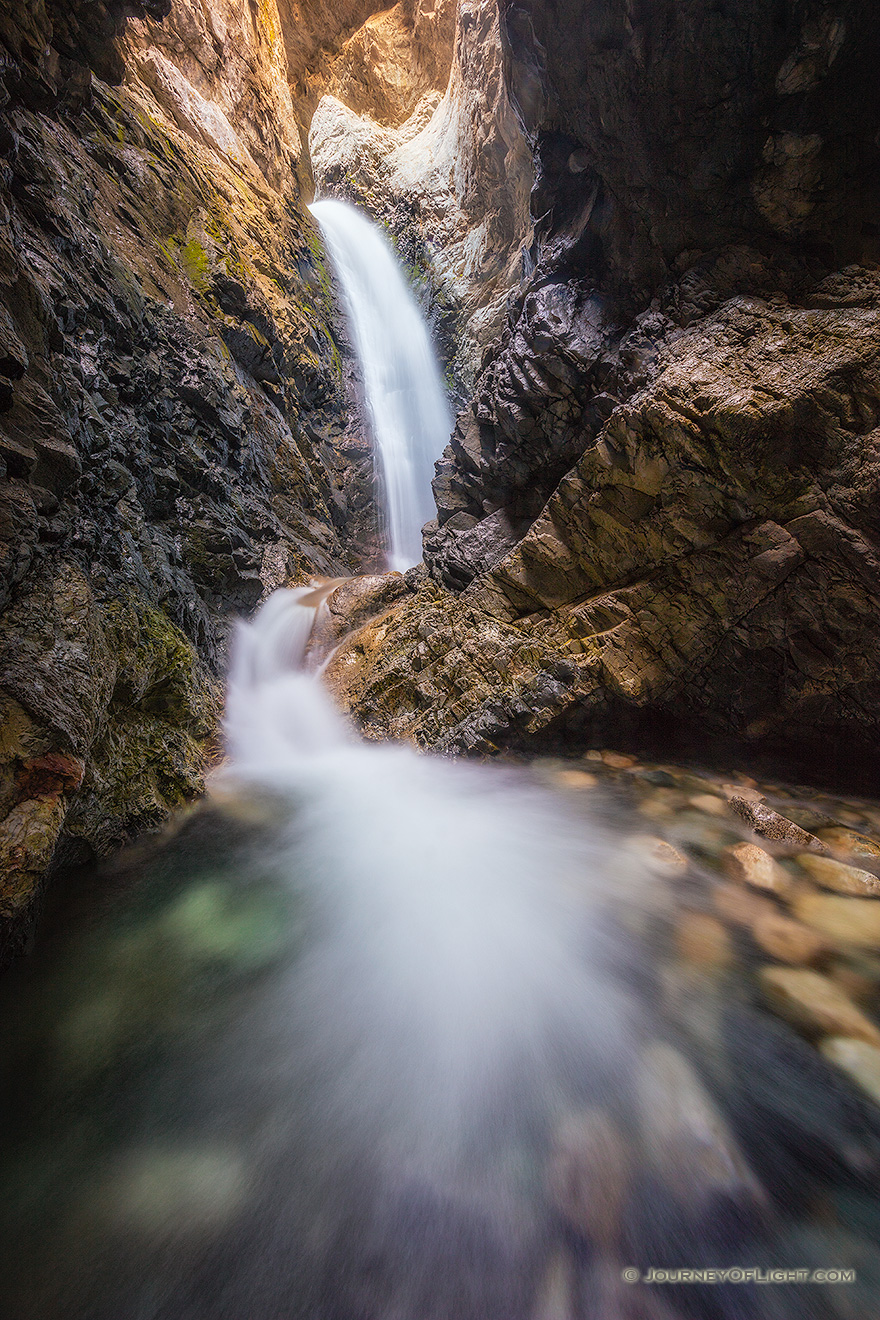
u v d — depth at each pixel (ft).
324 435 49.26
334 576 35.83
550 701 17.44
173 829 13.76
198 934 10.64
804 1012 8.44
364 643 23.20
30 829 8.98
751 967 9.45
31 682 10.19
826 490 14.16
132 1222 6.20
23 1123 7.18
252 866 12.89
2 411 12.36
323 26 68.59
